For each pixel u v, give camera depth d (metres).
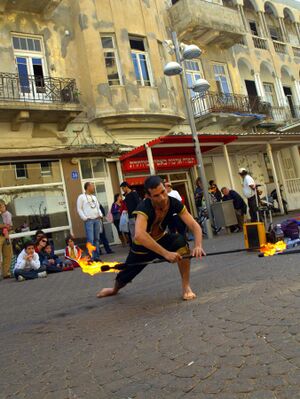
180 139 14.67
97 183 15.98
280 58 27.20
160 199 4.34
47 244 10.28
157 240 4.74
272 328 3.13
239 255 8.05
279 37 28.45
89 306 5.38
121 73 16.89
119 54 16.92
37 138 14.96
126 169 16.30
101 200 15.97
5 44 14.85
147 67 17.92
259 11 26.97
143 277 7.18
